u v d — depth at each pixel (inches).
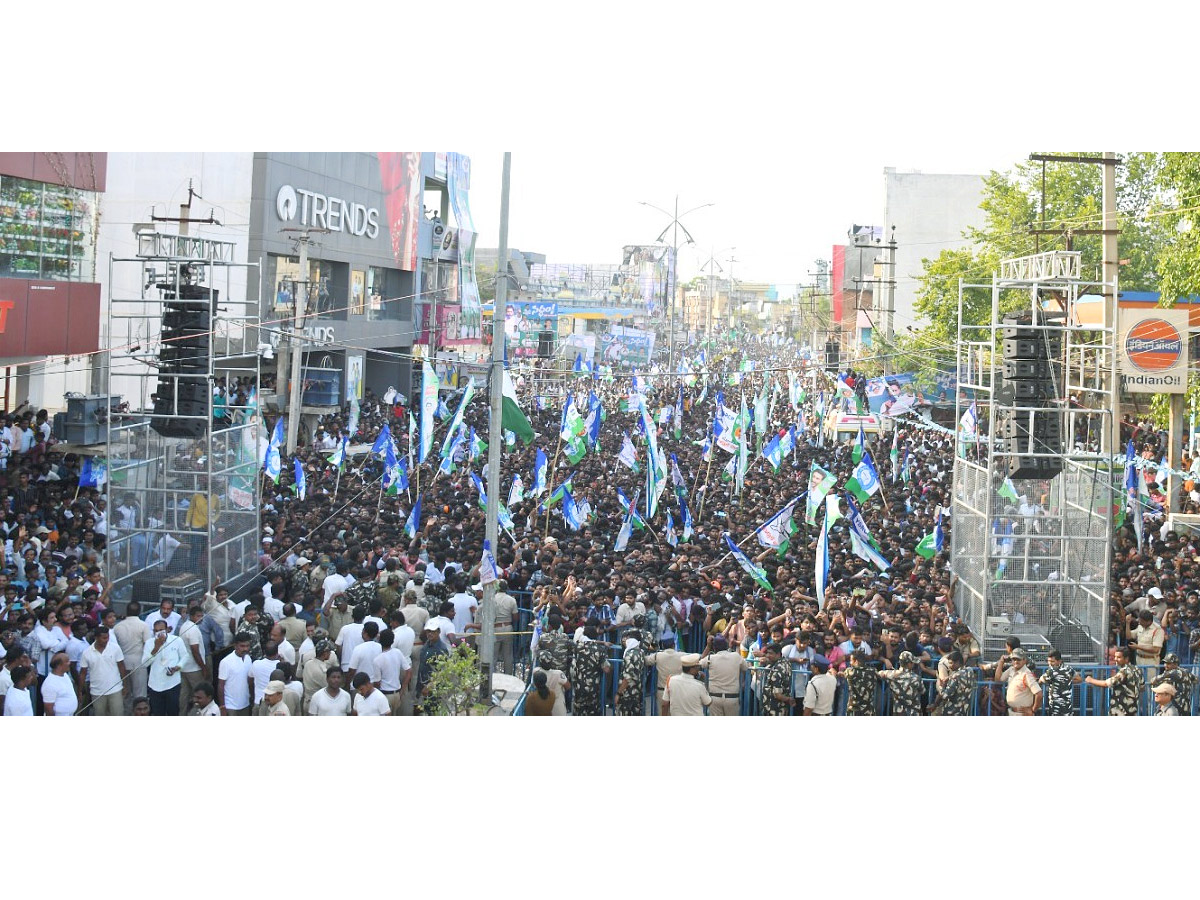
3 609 701.9
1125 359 1123.3
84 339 1363.2
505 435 1503.4
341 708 582.9
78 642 653.9
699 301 5664.4
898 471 1509.6
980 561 803.4
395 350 2287.2
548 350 2490.2
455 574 794.8
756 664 672.4
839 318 3331.7
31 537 845.8
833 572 873.5
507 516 974.4
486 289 4520.2
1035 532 788.0
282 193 1753.2
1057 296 1011.9
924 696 653.9
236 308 1705.2
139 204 1652.3
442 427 1633.9
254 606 676.7
